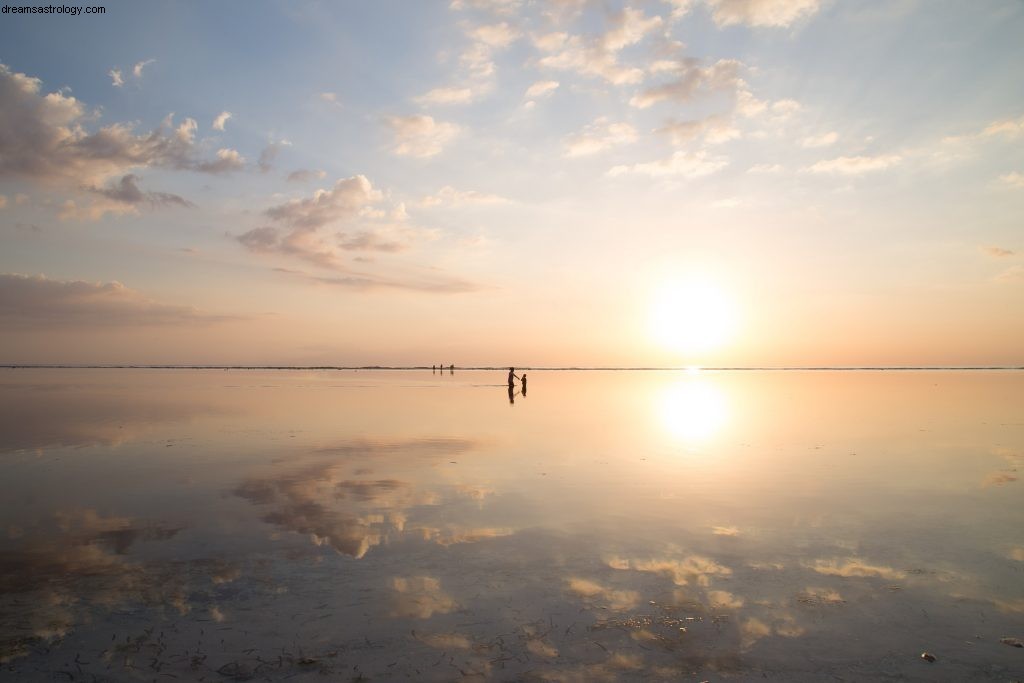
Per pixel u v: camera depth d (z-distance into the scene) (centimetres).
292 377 9400
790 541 877
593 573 750
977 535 906
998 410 3025
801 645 566
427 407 3216
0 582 718
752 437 2000
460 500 1122
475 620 616
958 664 531
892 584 714
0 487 1223
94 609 642
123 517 1000
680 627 602
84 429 2133
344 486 1237
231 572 751
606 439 1944
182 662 530
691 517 1006
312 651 551
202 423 2355
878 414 2838
